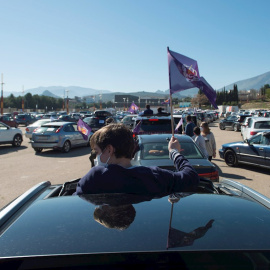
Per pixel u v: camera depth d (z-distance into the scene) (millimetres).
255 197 2475
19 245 1176
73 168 9719
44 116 45500
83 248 1134
